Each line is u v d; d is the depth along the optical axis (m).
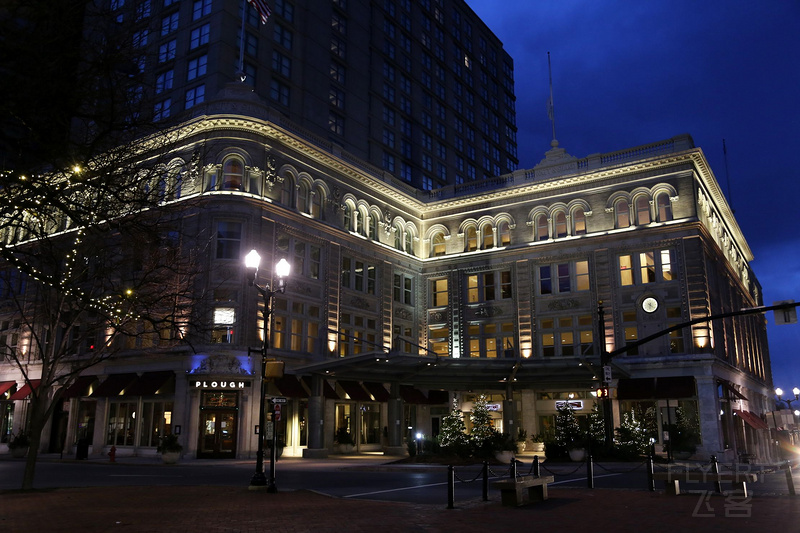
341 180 50.38
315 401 41.34
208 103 43.53
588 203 51.34
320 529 12.23
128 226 14.28
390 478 26.03
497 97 103.38
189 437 39.34
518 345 51.75
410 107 78.94
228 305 40.12
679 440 40.62
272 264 42.97
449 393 52.50
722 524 12.55
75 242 22.14
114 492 19.64
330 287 47.53
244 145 42.78
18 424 50.62
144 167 15.66
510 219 54.47
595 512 14.64
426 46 85.19
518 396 50.62
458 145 88.88
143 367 42.88
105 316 20.72
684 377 45.34
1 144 11.58
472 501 17.05
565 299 50.78
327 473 28.95
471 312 54.69
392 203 55.78
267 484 20.77
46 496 18.47
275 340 42.72
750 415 53.97
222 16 52.47
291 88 59.25
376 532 11.88
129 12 15.66
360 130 68.06
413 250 57.56
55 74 10.97
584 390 48.62
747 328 67.62
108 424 44.81
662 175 48.78
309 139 48.19
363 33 71.06
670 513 14.32
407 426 51.50
